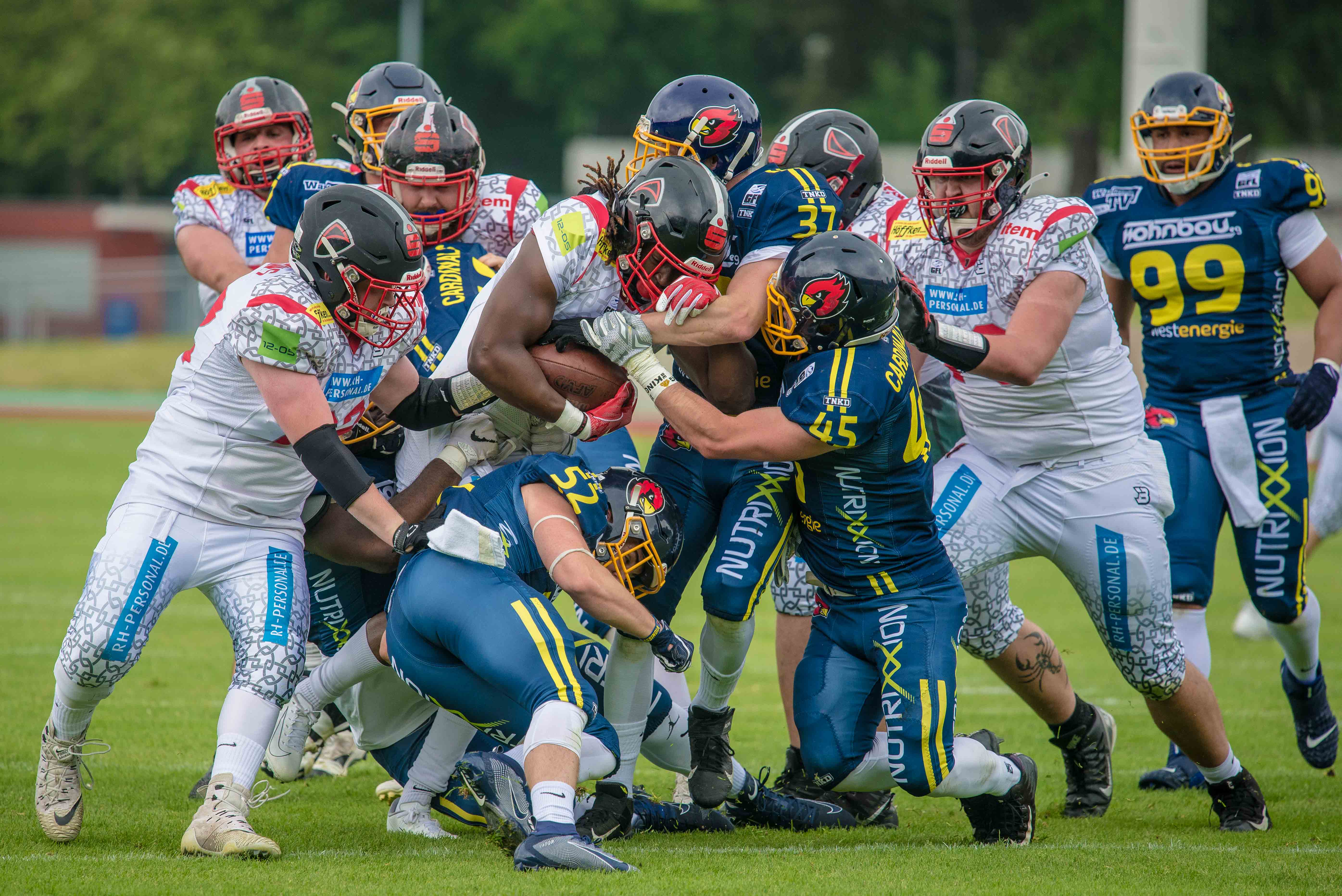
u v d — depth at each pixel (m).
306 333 13.28
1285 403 19.16
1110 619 16.53
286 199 18.42
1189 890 12.59
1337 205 101.50
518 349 13.95
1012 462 16.73
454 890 12.07
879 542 14.69
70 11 144.88
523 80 144.38
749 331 13.97
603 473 15.10
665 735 15.88
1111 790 17.02
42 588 31.53
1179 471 19.20
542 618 13.19
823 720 14.91
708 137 14.88
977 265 16.11
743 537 14.79
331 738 18.91
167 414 14.04
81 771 17.22
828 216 14.80
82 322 112.25
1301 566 18.97
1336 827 16.08
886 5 147.75
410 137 16.69
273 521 14.45
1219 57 113.88
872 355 14.07
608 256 14.17
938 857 14.02
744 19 148.62
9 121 147.50
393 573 15.34
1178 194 19.50
